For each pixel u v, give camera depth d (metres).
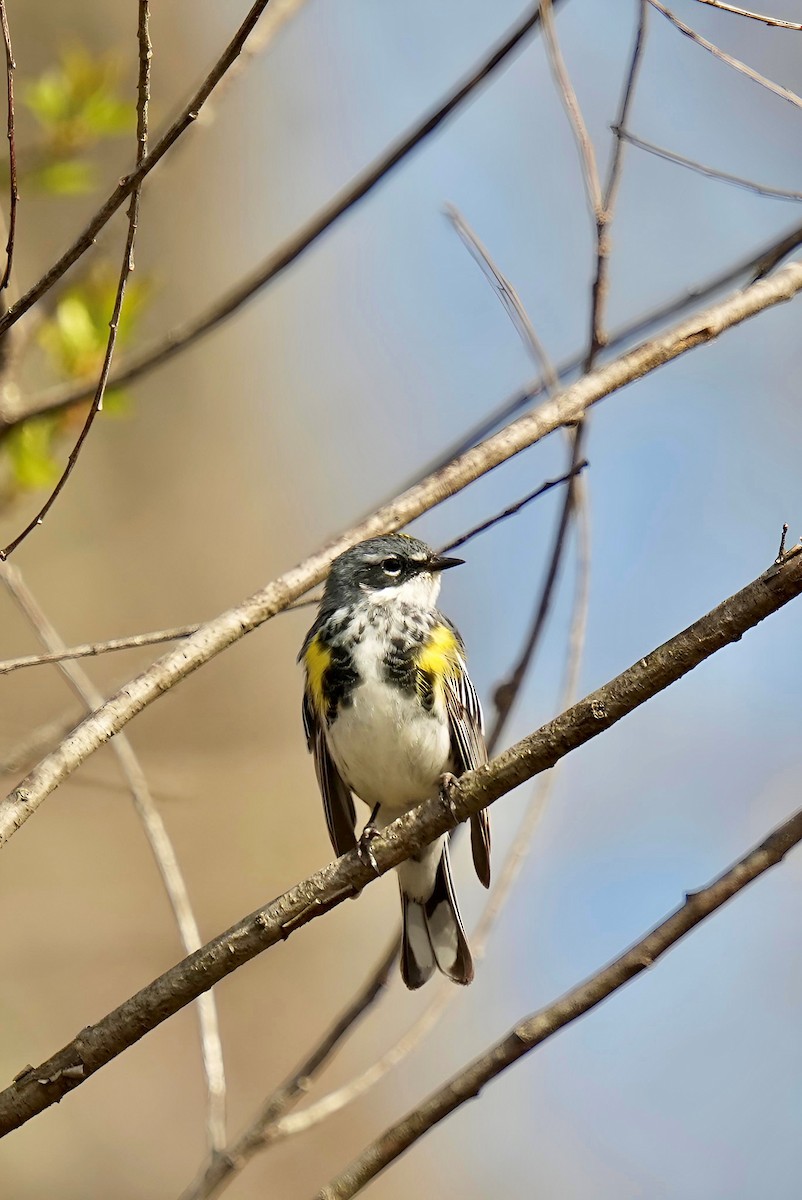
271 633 15.00
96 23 15.17
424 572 9.55
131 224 6.29
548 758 6.24
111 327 6.53
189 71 15.59
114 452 14.73
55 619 13.82
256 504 15.23
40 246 14.05
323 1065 7.99
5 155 9.51
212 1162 7.38
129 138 14.53
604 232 7.59
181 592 14.43
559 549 8.22
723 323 7.54
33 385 10.98
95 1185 12.73
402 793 9.23
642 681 6.04
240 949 6.28
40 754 9.23
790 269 7.73
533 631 8.36
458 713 9.12
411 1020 14.75
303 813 14.27
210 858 13.80
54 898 13.38
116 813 13.80
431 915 8.67
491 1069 6.20
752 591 5.85
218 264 15.75
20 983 13.00
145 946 13.34
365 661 9.12
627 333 8.89
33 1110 6.11
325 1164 13.52
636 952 6.14
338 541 7.18
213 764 14.20
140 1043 13.56
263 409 15.87
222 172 16.06
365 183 8.38
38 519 6.66
